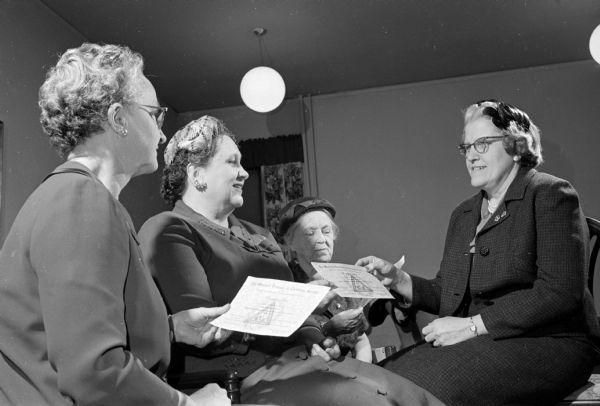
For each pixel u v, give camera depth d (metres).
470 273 2.03
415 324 2.33
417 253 6.54
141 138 1.39
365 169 6.79
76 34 5.06
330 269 1.86
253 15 5.20
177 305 1.67
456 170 6.63
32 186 4.13
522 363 1.75
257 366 1.74
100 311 1.06
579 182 6.40
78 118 1.30
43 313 1.07
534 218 1.89
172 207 2.06
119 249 1.15
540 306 1.77
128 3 4.81
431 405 1.60
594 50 5.13
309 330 1.84
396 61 6.26
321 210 2.76
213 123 2.00
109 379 1.03
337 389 1.52
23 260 1.14
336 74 6.49
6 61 4.04
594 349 1.87
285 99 7.06
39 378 1.11
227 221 2.05
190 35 5.41
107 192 1.21
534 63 6.53
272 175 6.89
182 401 1.14
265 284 1.54
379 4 5.16
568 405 1.82
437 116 6.76
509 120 2.03
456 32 5.73
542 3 5.32
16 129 4.04
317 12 5.22
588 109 6.49
